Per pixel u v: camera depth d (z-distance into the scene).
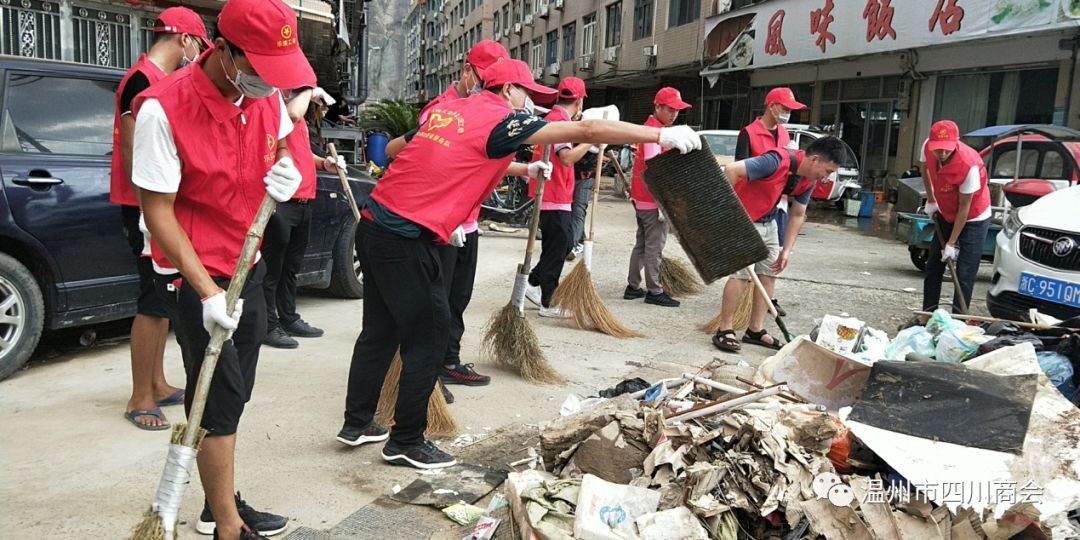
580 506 2.48
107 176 4.35
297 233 5.05
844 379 3.37
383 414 3.74
